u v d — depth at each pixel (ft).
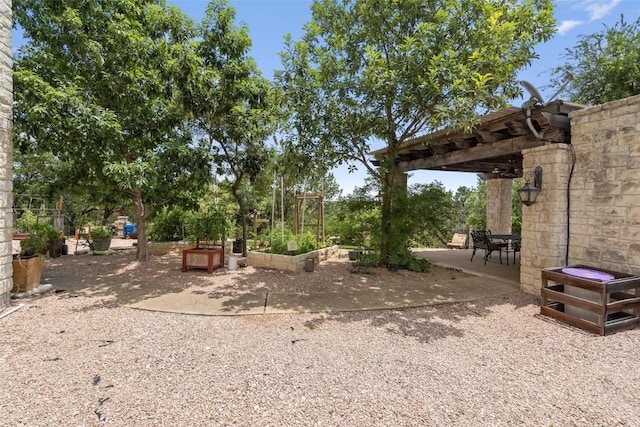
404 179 29.01
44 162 46.47
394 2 18.75
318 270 22.75
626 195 13.19
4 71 13.75
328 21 21.18
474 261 27.76
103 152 20.11
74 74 19.94
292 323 12.21
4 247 13.62
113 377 8.12
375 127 19.95
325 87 19.22
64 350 9.64
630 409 7.04
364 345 10.25
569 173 15.37
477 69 16.26
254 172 26.58
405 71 17.15
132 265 24.02
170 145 20.54
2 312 12.89
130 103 21.77
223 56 23.18
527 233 16.76
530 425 6.47
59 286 17.60
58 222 42.01
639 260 12.71
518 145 18.79
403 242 22.84
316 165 21.72
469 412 6.86
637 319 12.02
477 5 17.76
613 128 13.65
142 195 24.85
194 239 27.07
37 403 6.98
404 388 7.75
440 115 15.38
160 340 10.46
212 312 13.34
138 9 21.67
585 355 9.73
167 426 6.30
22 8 18.92
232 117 23.79
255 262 24.17
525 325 12.26
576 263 15.02
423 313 13.57
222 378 8.11
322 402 7.15
